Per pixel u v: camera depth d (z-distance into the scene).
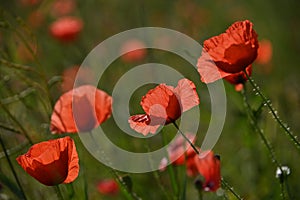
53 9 10.02
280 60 8.80
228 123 6.79
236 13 11.21
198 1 12.13
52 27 8.30
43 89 5.07
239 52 3.58
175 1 11.58
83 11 9.77
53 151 3.45
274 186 5.14
